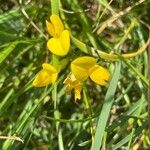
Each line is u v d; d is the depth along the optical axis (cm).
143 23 17
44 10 18
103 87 20
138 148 18
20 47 17
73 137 18
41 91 17
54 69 13
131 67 15
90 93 20
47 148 19
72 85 14
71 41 15
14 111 18
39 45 18
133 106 16
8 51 16
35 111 16
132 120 17
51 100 19
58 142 18
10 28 17
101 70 13
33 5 17
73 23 18
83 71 13
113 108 18
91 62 13
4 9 20
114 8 18
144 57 16
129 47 19
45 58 18
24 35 17
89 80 20
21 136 16
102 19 18
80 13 17
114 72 14
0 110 16
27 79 18
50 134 18
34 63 18
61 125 19
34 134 19
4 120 19
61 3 17
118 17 16
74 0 17
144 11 18
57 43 13
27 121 16
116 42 18
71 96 20
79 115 20
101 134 14
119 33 19
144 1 17
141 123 16
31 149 19
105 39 18
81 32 17
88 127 18
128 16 17
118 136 16
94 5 18
